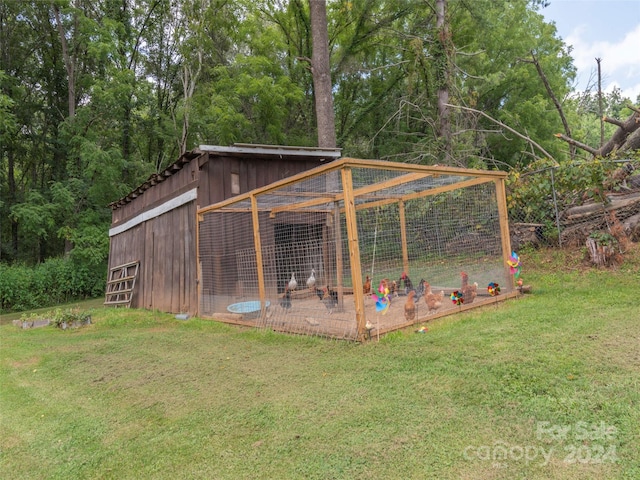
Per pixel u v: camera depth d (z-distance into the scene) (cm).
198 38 2094
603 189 788
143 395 389
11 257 2027
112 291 1269
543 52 2272
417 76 1507
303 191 639
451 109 1410
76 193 1900
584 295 581
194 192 816
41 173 2286
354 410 304
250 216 834
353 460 243
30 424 348
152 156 2547
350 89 2238
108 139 2116
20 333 770
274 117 1911
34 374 494
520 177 927
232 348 520
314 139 2033
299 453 258
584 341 382
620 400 272
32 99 2114
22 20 2005
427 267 753
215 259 794
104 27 1980
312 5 1331
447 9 1461
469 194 729
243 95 1853
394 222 775
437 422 273
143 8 2311
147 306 1035
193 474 249
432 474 222
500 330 446
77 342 644
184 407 349
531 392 297
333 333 511
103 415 354
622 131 896
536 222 913
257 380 390
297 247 758
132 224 1163
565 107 2189
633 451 223
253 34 2012
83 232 1812
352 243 480
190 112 2028
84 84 2052
